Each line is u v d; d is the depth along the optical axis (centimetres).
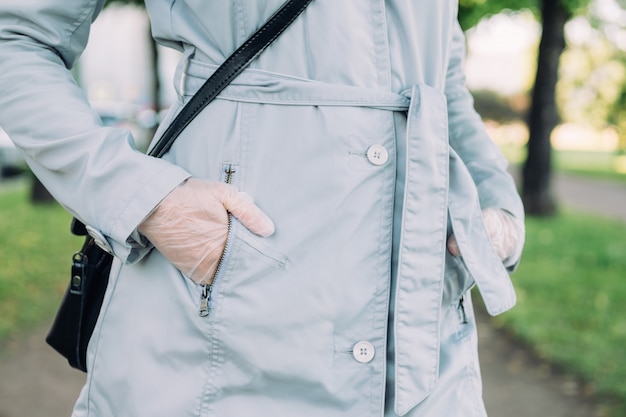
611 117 2406
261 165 118
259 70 119
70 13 121
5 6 117
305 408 120
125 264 119
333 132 117
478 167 145
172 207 113
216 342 117
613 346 480
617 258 777
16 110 116
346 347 120
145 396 119
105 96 3162
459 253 130
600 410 387
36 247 766
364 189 119
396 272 124
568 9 1025
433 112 123
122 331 122
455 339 135
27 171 1072
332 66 118
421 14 127
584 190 1748
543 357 472
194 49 125
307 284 116
